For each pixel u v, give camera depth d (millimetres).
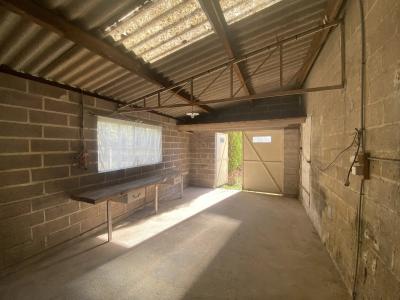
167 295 1900
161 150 5148
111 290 1964
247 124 5117
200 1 1658
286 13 2205
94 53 2223
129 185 3527
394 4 1297
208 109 5648
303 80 4453
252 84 4457
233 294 1910
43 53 2066
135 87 3311
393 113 1311
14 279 2111
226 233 3254
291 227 3506
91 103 3156
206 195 5805
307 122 4199
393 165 1307
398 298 1248
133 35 2117
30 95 2361
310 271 2256
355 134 1846
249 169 6457
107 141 3439
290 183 5645
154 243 2906
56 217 2648
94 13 1719
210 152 6734
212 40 2449
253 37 2559
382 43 1438
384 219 1404
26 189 2332
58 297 1871
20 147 2270
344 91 2143
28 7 1444
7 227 2176
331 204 2545
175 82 3396
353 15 1926
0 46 1859
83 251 2680
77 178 2916
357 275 1781
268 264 2391
